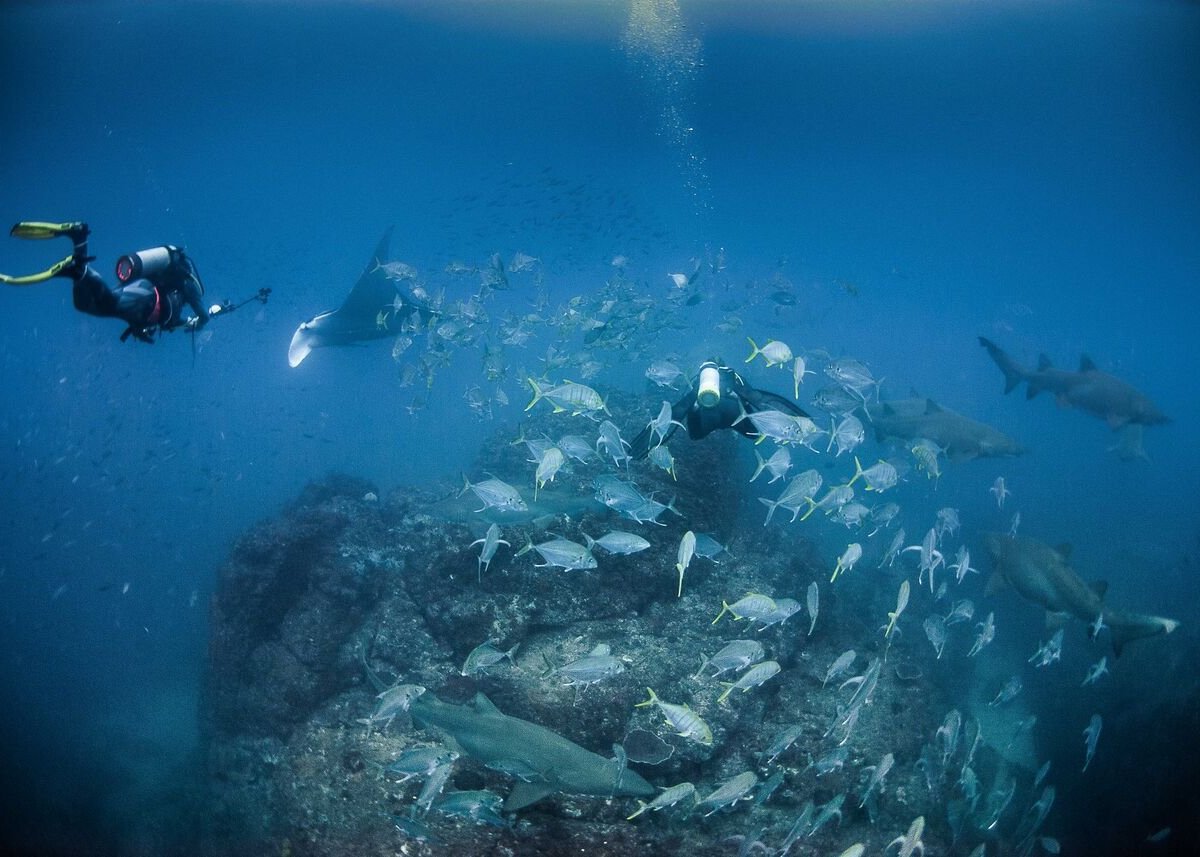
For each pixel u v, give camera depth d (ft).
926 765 20.97
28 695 36.65
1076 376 30.55
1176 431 89.30
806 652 25.31
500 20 101.76
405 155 169.07
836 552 38.99
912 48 109.19
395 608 24.75
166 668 38.78
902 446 30.78
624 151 164.25
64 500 68.03
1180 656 28.76
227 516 55.26
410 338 34.65
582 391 20.33
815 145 149.28
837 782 19.49
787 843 15.19
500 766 16.14
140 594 46.75
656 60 119.55
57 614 45.62
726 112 138.92
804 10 95.81
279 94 132.26
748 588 25.43
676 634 23.13
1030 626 35.63
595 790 16.16
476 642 23.04
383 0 92.73
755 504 34.06
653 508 18.04
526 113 148.66
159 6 89.25
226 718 26.32
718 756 19.80
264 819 20.29
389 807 18.07
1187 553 43.27
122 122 140.05
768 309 84.74
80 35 95.81
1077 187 169.17
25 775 30.04
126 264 14.82
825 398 23.48
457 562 24.31
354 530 28.12
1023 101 130.00
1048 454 69.15
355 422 69.77
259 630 26.58
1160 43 98.32
